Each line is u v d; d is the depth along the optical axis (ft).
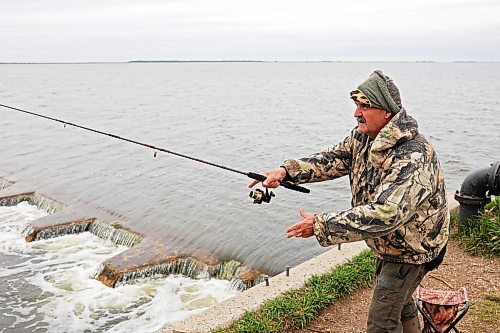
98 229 42.27
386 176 9.89
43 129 103.40
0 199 51.21
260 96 231.91
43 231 41.01
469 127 114.42
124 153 74.79
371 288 18.31
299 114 143.02
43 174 62.23
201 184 55.72
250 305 17.39
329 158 12.04
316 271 19.21
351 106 173.27
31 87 294.66
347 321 16.49
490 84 362.33
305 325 16.35
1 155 76.02
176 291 31.45
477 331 15.31
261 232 40.27
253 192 13.55
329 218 9.77
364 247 20.77
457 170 70.38
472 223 21.54
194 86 339.16
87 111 145.59
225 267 33.81
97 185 55.72
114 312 29.37
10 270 35.32
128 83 378.73
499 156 80.07
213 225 41.70
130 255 34.96
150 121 120.37
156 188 53.98
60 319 28.89
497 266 19.43
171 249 36.27
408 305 12.11
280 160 73.97
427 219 10.18
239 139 92.22
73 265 35.96
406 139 9.98
